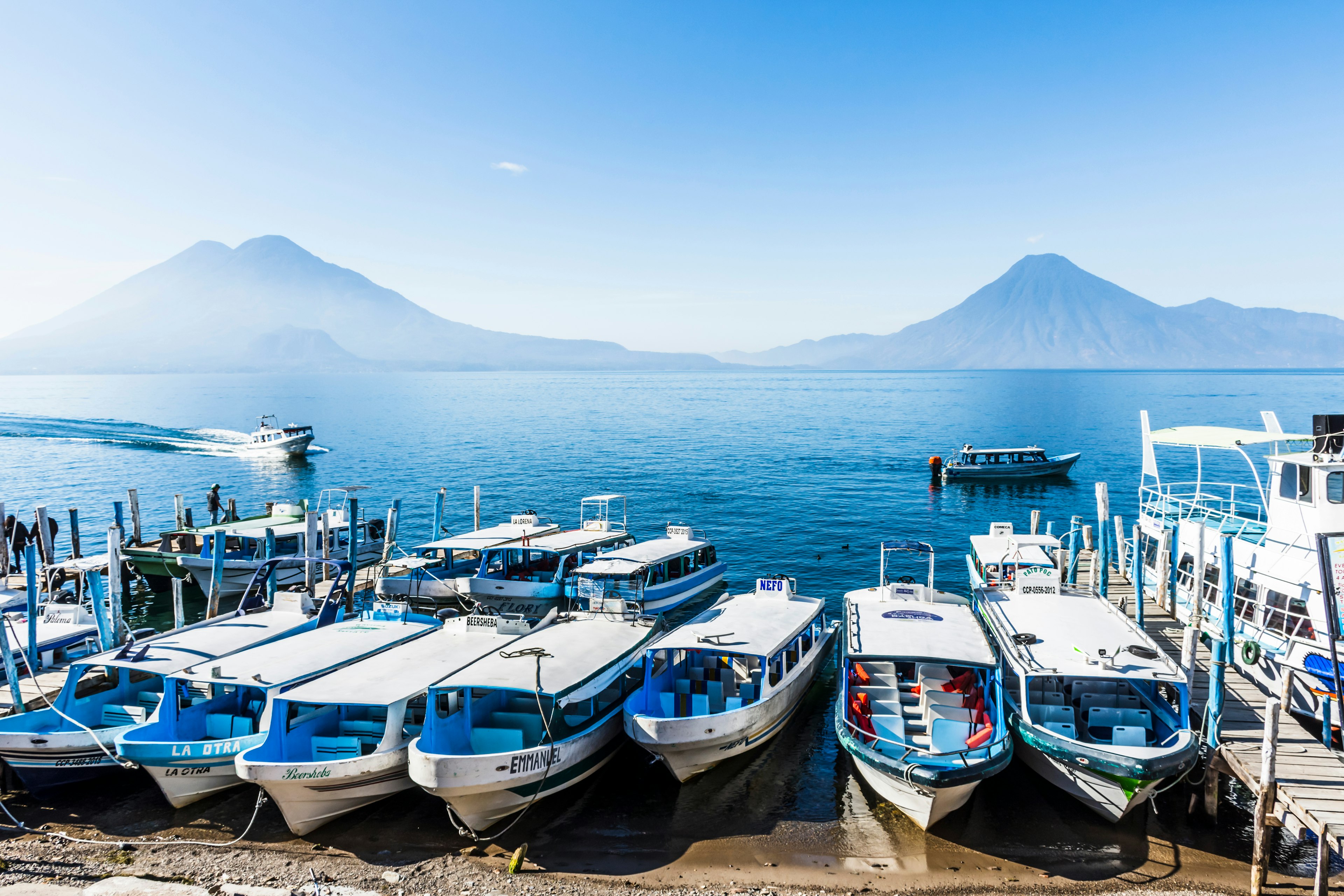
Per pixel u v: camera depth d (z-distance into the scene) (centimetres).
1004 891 1608
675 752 1908
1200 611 2494
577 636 2255
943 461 7931
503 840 1783
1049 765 1873
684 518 5831
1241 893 1603
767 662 2095
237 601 3781
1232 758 1742
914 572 4325
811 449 10344
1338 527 2212
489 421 15700
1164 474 7981
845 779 2078
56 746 1878
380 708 1961
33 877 1628
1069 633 2172
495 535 3803
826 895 1596
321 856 1714
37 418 15712
